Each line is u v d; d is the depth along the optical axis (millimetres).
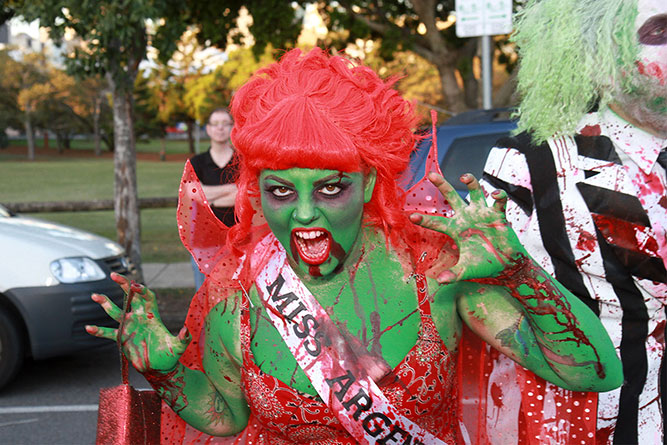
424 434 1318
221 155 4754
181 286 7828
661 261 1693
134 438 1435
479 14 5770
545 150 1749
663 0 1534
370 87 1270
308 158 1168
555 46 1667
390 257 1367
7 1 6770
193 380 1463
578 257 1730
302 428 1357
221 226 1473
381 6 9445
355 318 1328
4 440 3754
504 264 1173
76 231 5121
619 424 1756
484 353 1553
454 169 4281
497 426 1608
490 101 6051
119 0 5871
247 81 1320
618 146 1687
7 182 30797
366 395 1288
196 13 8836
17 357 4402
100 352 5434
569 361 1278
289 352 1341
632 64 1571
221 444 1573
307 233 1233
